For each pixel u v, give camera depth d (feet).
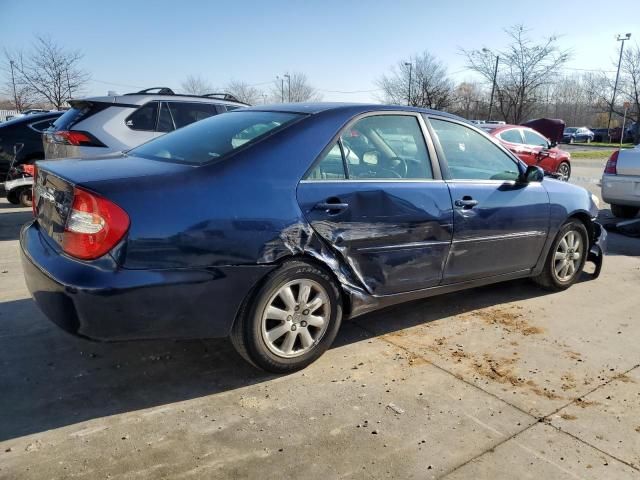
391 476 7.93
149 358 11.27
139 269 8.76
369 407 9.73
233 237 9.44
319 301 10.75
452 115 13.61
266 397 9.94
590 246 17.38
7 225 24.30
